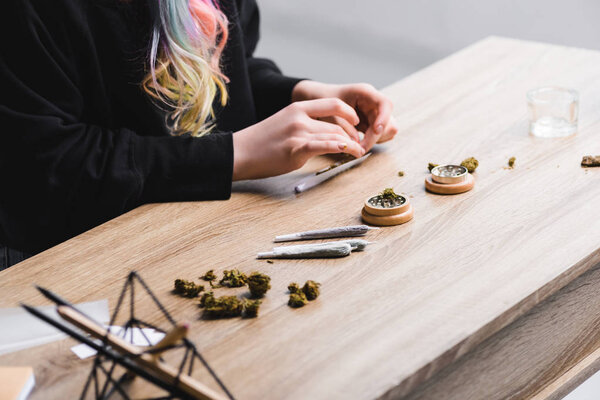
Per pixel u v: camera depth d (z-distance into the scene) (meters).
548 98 1.78
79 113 1.72
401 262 1.46
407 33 4.48
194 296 1.43
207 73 1.76
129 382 1.31
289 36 4.77
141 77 1.78
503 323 1.37
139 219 1.60
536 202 1.57
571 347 1.57
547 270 1.43
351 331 1.35
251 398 1.28
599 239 1.48
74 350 1.36
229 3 1.93
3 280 1.48
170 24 1.72
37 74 1.66
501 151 1.71
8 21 1.63
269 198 1.64
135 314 1.40
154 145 1.67
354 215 1.58
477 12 4.39
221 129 1.95
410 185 1.64
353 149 1.67
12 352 1.36
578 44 3.88
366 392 1.28
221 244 1.53
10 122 1.64
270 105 1.98
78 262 1.51
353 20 4.77
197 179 1.65
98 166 1.64
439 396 1.41
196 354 1.25
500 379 1.48
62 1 1.68
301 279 1.45
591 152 1.68
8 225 1.70
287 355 1.33
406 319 1.37
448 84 1.97
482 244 1.49
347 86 1.82
